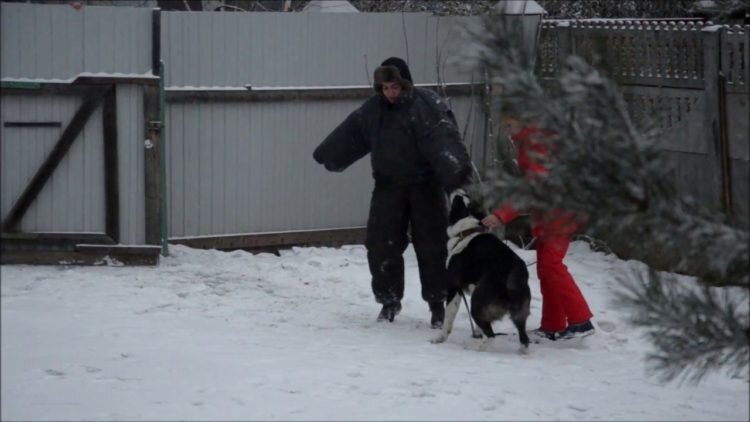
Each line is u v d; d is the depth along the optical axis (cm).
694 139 962
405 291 934
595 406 593
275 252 1066
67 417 550
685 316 362
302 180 1070
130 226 952
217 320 781
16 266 934
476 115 1119
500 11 337
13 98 927
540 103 321
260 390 602
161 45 997
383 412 565
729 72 918
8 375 625
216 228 1037
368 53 1086
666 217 325
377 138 794
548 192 326
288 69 1053
